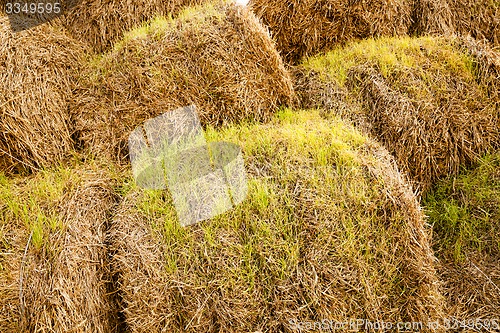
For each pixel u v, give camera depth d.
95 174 2.75
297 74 3.66
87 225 2.42
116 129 3.00
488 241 2.76
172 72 3.09
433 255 2.61
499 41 4.15
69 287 2.19
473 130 3.12
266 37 3.26
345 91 3.32
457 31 4.10
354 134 2.85
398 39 3.78
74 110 3.08
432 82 3.25
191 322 2.15
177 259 2.27
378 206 2.43
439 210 2.97
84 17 3.61
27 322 2.13
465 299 2.56
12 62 2.93
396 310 2.29
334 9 3.78
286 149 2.75
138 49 3.16
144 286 2.22
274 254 2.26
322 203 2.40
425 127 3.08
